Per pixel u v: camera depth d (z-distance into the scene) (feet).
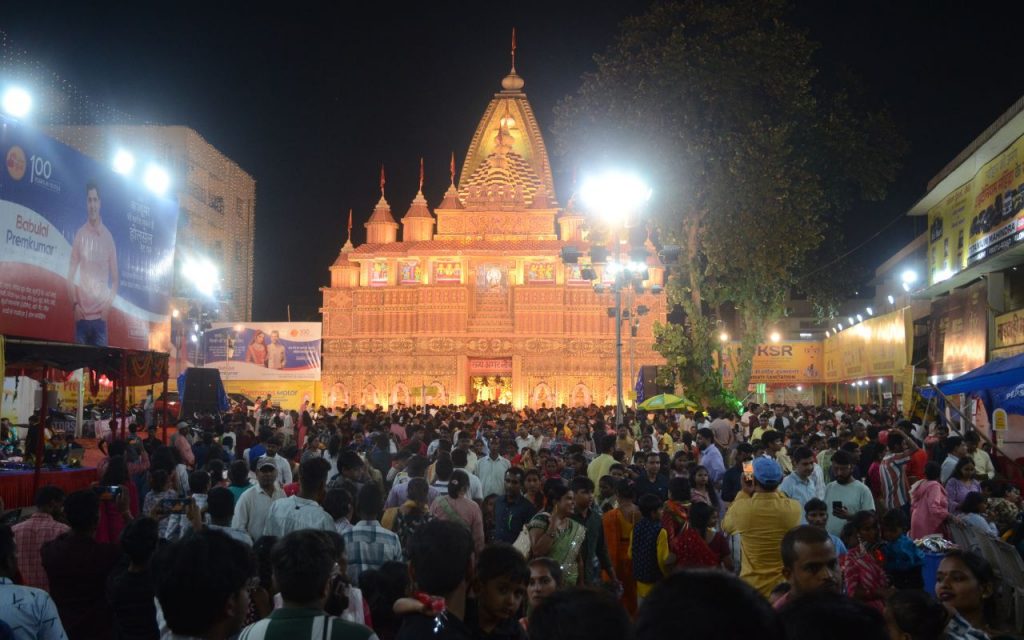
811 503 31.71
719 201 122.01
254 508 34.42
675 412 123.44
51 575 26.03
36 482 61.87
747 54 120.67
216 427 79.51
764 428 83.61
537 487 39.19
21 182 57.06
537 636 10.78
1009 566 37.78
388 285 235.61
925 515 41.16
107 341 66.69
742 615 8.93
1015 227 85.35
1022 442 60.29
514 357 229.45
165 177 77.00
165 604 15.84
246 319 252.01
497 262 235.40
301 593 16.24
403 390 231.91
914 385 110.73
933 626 17.62
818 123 130.82
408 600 16.65
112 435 72.79
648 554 32.50
